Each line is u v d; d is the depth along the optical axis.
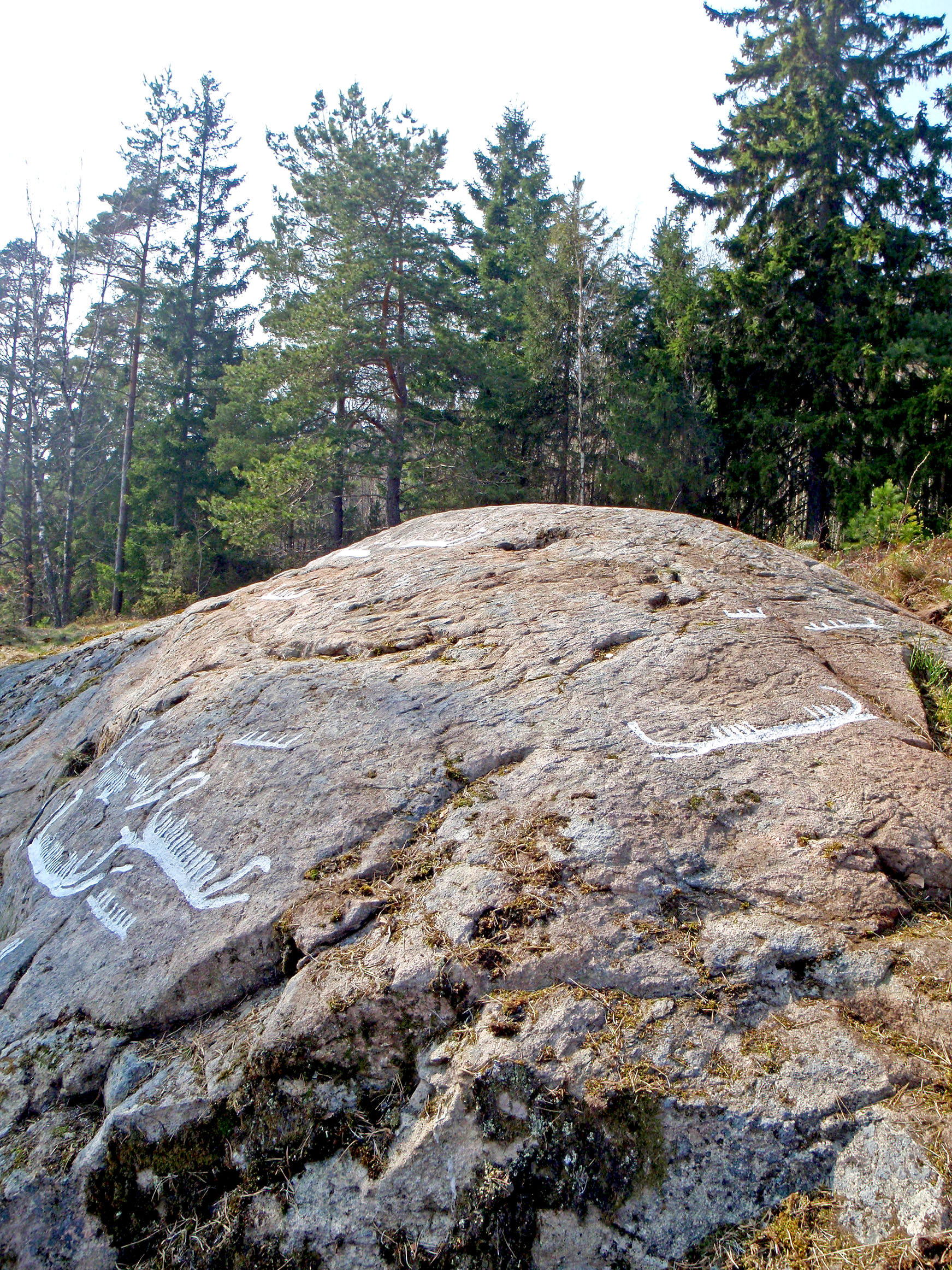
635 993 2.12
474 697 3.26
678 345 19.70
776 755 2.79
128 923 2.80
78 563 29.56
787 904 2.30
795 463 19.61
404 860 2.62
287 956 2.47
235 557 25.17
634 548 4.35
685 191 20.36
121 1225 2.13
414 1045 2.17
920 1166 1.74
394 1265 1.90
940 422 16.27
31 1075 2.44
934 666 3.57
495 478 21.48
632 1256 1.81
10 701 5.86
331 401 20.20
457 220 29.33
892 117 19.31
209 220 30.59
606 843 2.48
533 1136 1.95
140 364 30.95
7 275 25.81
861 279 18.25
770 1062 1.95
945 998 2.03
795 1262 1.70
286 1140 2.11
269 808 2.99
